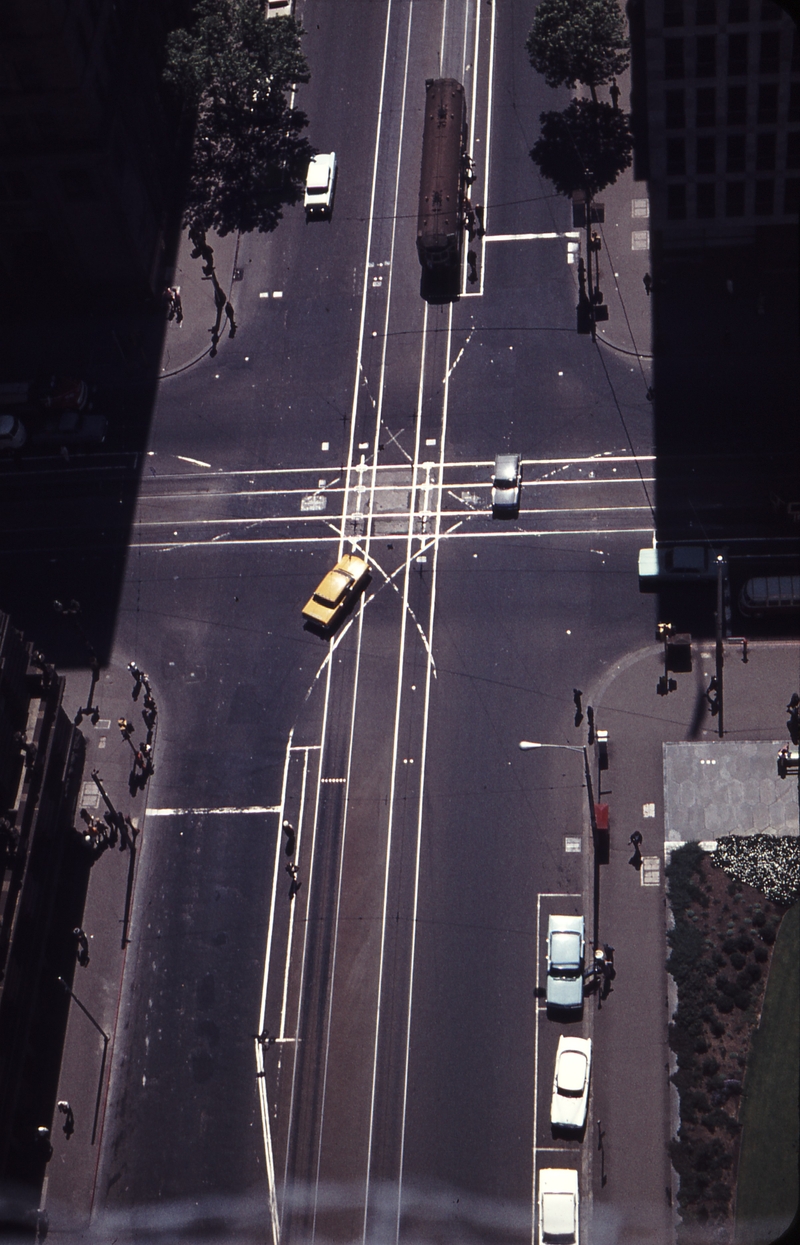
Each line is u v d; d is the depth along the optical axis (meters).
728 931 103.19
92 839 111.50
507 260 129.50
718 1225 96.00
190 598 119.88
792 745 108.31
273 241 133.75
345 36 141.38
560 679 112.69
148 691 116.75
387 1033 103.81
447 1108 101.38
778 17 107.31
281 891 108.88
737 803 107.38
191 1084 104.12
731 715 109.94
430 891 107.44
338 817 110.50
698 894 104.44
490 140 134.50
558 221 130.25
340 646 116.06
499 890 106.94
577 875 106.62
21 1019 103.50
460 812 109.50
